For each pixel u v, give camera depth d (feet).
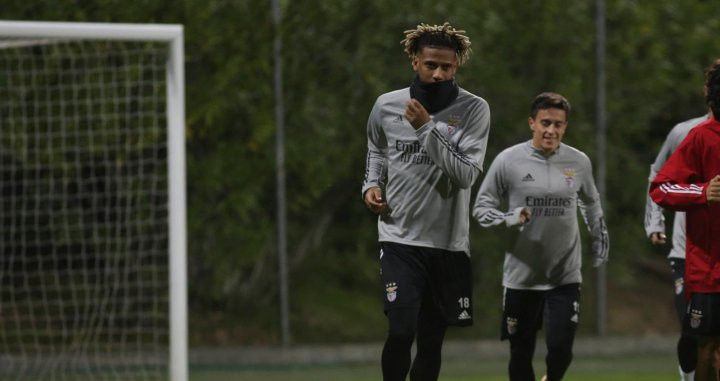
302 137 148.05
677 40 167.63
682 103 172.65
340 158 150.41
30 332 137.90
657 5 165.99
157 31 93.97
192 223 145.48
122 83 137.28
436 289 71.15
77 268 144.97
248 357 141.38
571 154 82.99
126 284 123.85
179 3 143.33
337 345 146.61
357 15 149.69
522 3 158.71
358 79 150.30
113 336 139.33
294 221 160.04
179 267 92.94
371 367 135.95
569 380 116.67
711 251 66.90
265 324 152.97
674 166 67.21
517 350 85.81
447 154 65.92
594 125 160.76
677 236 87.10
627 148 167.43
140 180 121.29
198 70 144.66
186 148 146.41
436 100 68.95
